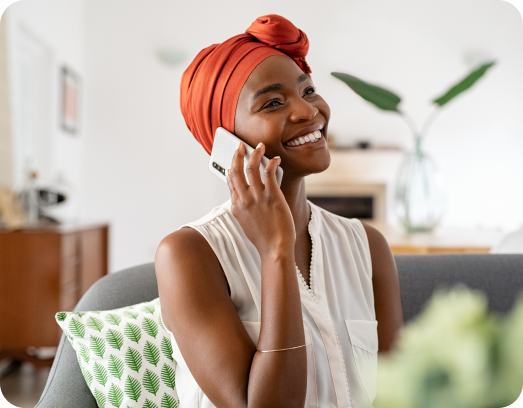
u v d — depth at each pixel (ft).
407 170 7.87
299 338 2.33
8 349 8.65
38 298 8.65
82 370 3.04
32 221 9.92
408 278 4.14
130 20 16.81
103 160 16.85
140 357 3.05
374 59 18.10
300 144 2.74
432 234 7.62
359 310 3.02
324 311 2.82
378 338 3.16
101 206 16.87
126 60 16.83
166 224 17.01
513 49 18.07
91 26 16.70
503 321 0.81
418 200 7.74
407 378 0.84
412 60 18.11
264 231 2.47
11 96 10.53
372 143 18.29
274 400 2.25
